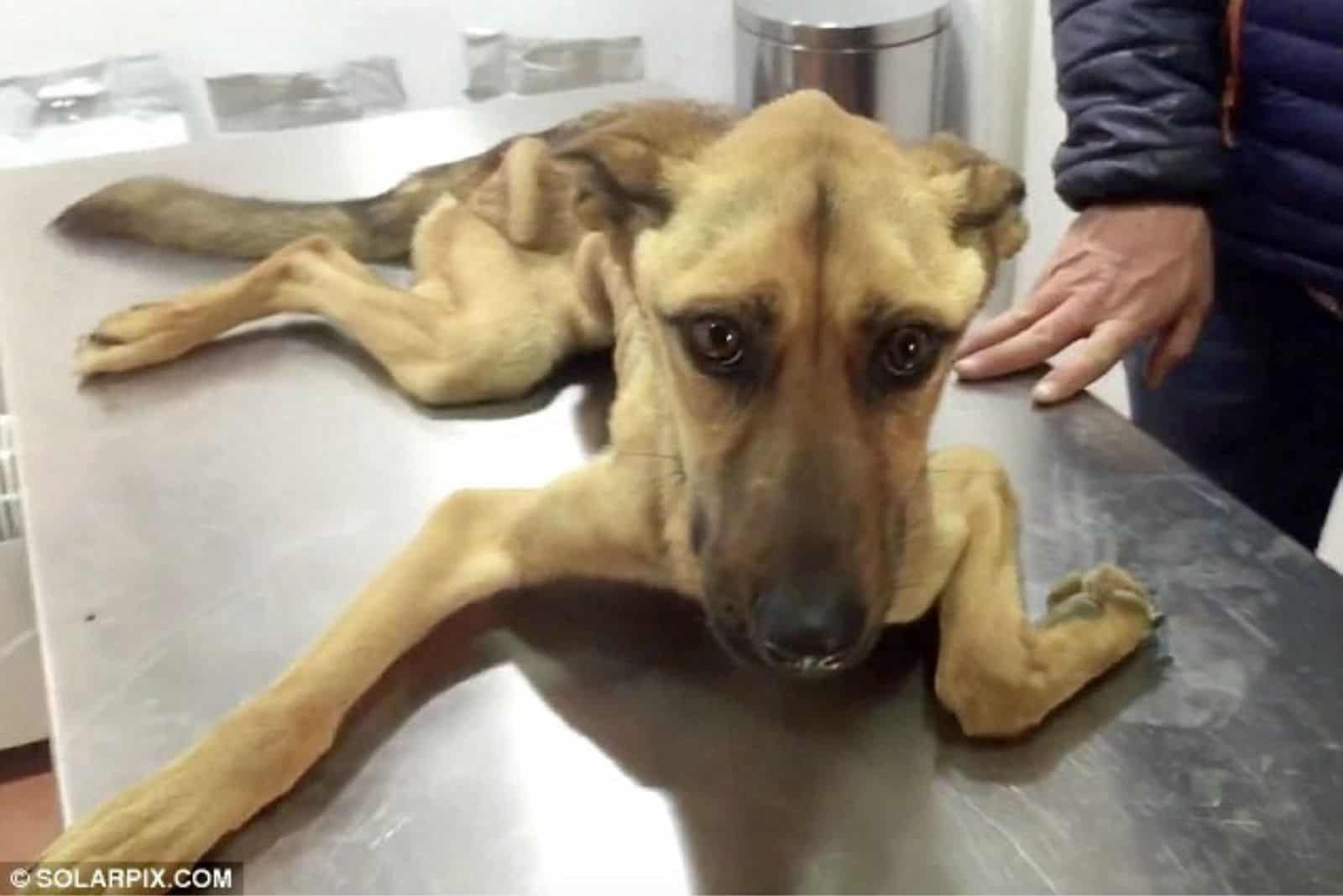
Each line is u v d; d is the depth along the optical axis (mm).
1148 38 1412
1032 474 1286
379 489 1262
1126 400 2188
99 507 1239
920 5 2240
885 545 977
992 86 2291
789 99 1071
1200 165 1401
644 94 1965
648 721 1046
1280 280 1513
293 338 1465
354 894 926
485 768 1010
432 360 1362
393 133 1863
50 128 2154
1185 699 1058
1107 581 1102
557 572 1140
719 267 972
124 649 1098
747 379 990
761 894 925
